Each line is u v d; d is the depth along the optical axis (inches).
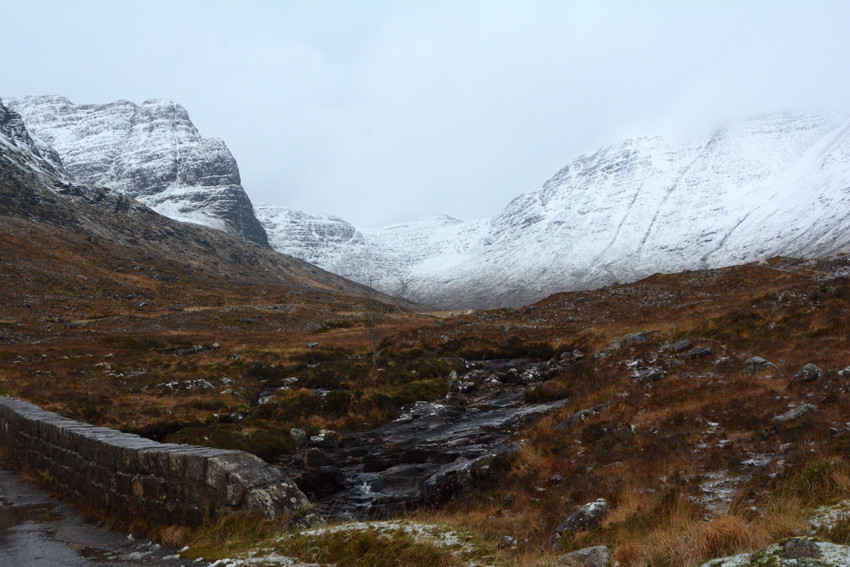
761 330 1023.0
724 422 551.5
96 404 988.6
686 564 202.4
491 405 1089.4
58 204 6599.4
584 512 339.3
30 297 3376.0
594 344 1445.6
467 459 683.4
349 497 581.6
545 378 1293.1
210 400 1106.7
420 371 1405.0
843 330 863.1
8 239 4500.5
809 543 159.3
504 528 378.6
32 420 440.8
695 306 1659.7
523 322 2100.1
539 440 656.4
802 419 468.8
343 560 239.1
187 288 4731.8
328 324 3090.6
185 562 252.4
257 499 284.5
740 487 352.5
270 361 1706.4
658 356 1016.2
